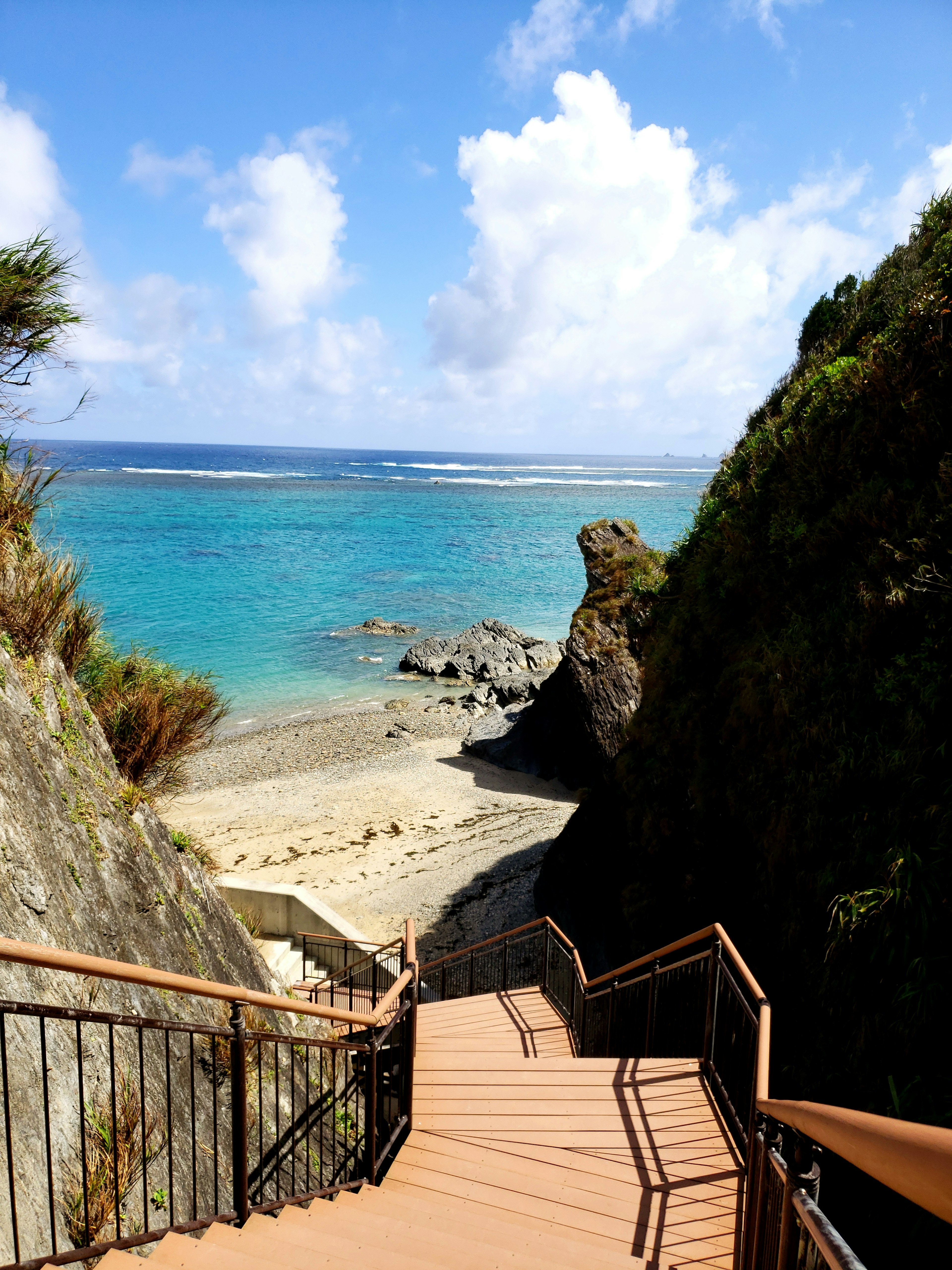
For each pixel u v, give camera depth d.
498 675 35.91
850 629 6.01
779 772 6.30
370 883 17.14
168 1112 3.21
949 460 5.72
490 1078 5.43
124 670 8.04
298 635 42.16
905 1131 1.01
